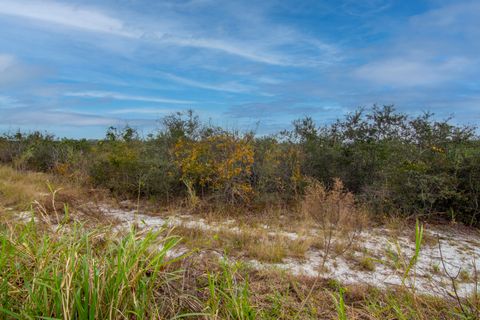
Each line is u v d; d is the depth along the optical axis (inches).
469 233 243.1
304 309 118.3
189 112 365.4
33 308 87.0
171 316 100.4
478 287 149.3
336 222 219.9
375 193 278.4
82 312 83.5
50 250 101.3
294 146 341.7
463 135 322.0
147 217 247.1
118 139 435.5
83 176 354.9
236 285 116.8
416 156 307.4
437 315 117.6
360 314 119.2
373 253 185.6
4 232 109.7
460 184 272.1
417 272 164.2
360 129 348.2
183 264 136.3
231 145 307.7
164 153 342.6
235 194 295.1
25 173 405.1
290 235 211.8
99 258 105.0
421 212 262.7
